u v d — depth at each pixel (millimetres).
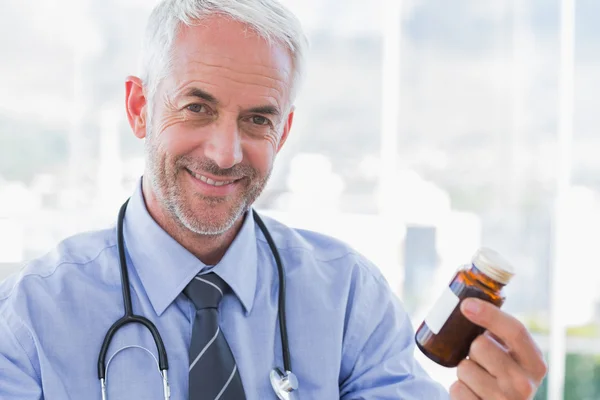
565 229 3045
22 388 1152
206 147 1208
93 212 2816
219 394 1164
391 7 3129
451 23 3146
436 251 3160
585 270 3037
